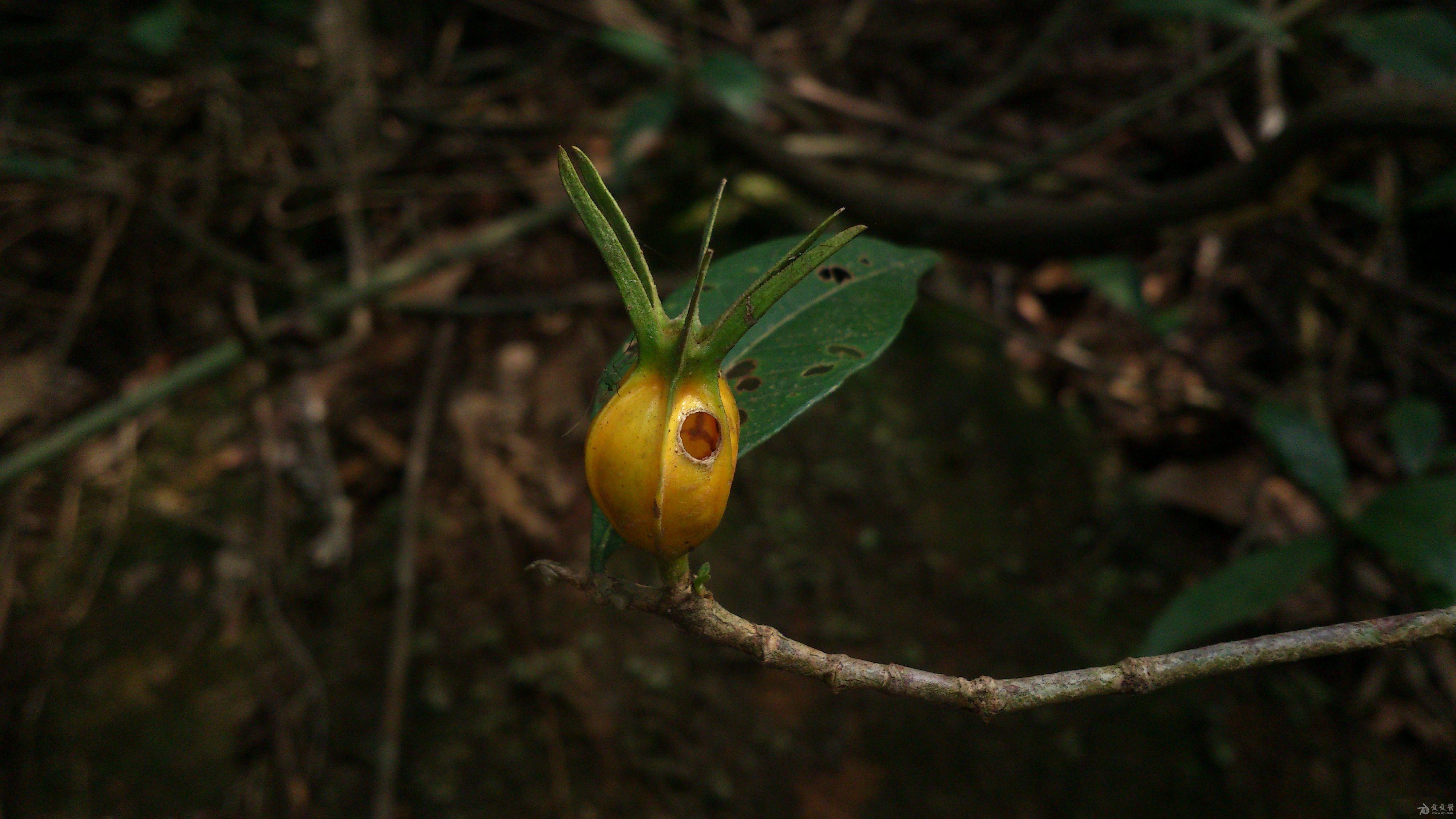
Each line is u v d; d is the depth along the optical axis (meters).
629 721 0.54
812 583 0.59
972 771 0.53
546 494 0.62
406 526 0.58
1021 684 0.28
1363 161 0.65
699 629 0.28
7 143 0.74
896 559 0.61
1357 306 0.72
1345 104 0.55
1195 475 0.66
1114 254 0.69
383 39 1.00
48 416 0.67
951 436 0.67
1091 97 0.95
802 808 0.52
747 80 0.66
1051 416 0.69
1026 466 0.66
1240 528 0.64
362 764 0.53
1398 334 0.73
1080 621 0.59
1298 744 0.54
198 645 0.57
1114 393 0.71
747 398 0.32
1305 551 0.50
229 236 0.79
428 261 0.71
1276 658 0.28
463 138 0.89
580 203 0.26
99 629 0.58
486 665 0.56
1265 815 0.52
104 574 0.60
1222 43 0.95
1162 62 0.96
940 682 0.28
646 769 0.52
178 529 0.62
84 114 0.86
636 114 0.69
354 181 0.78
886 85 1.00
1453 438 0.68
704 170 0.83
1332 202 0.80
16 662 0.56
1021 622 0.59
